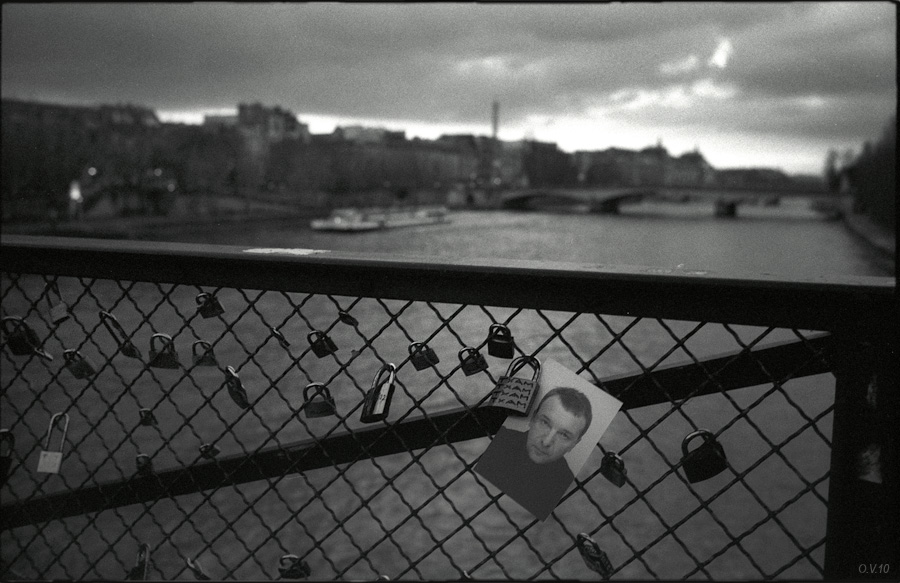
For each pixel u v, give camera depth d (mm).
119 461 11070
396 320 1778
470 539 18969
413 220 81500
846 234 76500
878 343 1552
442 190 122438
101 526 16234
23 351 2105
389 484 1908
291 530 18625
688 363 1667
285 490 19766
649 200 125625
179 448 11297
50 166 90625
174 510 17438
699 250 51969
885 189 76312
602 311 1656
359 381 2180
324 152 133125
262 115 164000
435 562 18422
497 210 109812
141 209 92000
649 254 48500
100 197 90125
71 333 2387
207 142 122625
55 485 10742
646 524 18500
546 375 1707
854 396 1580
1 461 2172
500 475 1727
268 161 129375
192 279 1918
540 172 128750
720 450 1673
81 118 114250
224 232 76875
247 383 5879
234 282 1878
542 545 18609
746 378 1650
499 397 1716
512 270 1655
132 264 1959
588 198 100000
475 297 1706
